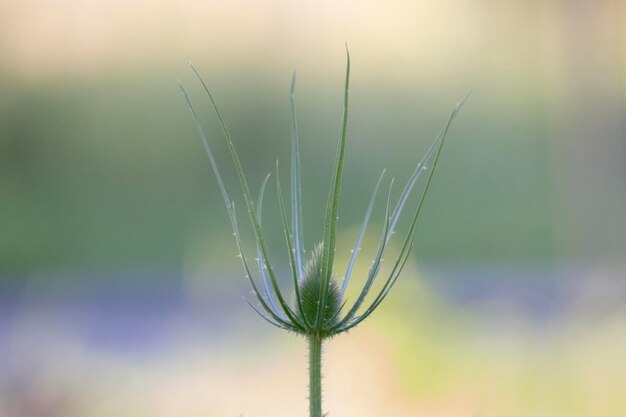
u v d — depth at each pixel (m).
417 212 0.84
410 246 0.84
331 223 0.83
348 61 0.81
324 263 0.84
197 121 0.84
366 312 0.84
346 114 0.82
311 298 0.84
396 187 6.00
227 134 0.82
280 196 0.84
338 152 0.83
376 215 4.79
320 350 0.84
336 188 0.83
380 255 0.84
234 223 0.84
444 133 0.83
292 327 0.84
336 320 0.84
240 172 0.83
